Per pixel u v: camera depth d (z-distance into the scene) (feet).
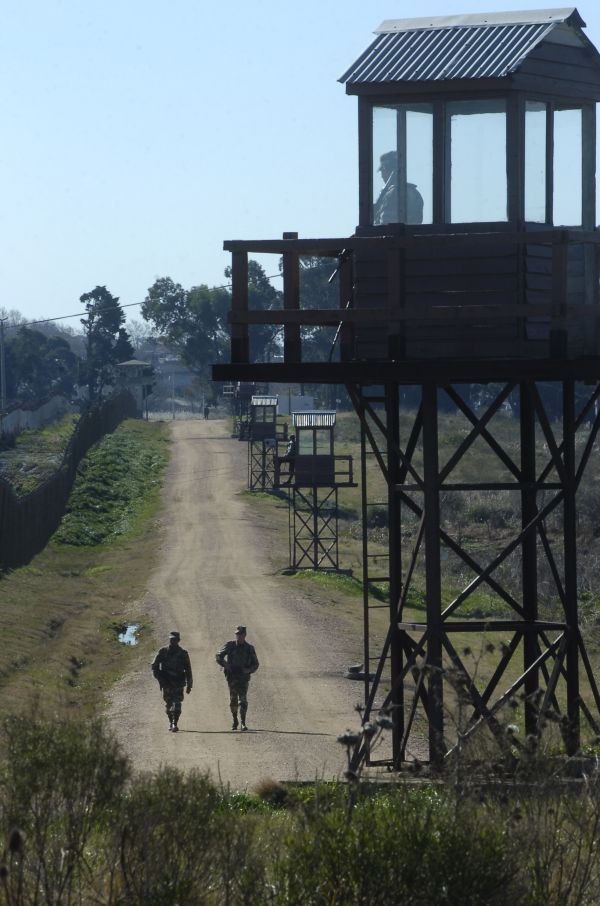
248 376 108.78
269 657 255.91
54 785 66.28
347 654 258.98
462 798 68.28
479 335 108.68
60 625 295.28
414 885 62.59
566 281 104.94
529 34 111.45
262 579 373.81
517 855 65.46
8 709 187.11
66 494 529.45
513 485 113.91
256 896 64.90
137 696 215.51
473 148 110.63
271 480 601.62
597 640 252.01
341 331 112.06
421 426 120.06
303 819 70.38
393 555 119.03
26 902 64.13
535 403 111.86
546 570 343.87
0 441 627.87
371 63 113.29
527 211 110.83
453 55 112.06
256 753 166.40
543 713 84.94
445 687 168.66
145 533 481.87
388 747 159.43
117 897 65.16
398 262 106.63
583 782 78.33
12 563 374.02
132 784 71.77
